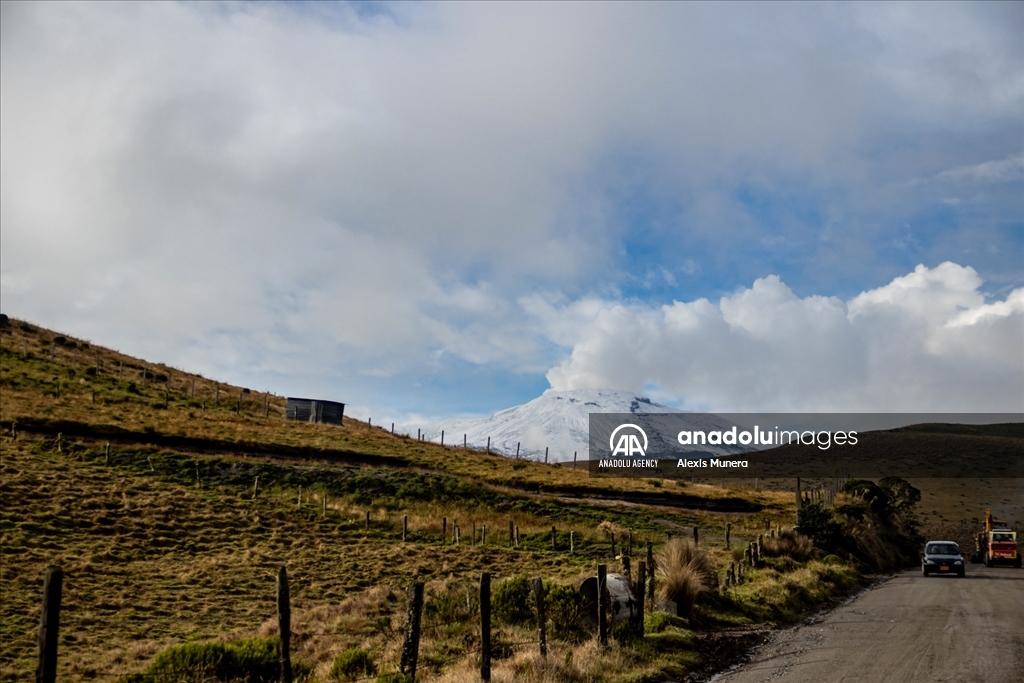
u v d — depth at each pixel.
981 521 102.94
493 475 69.94
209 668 14.10
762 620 21.30
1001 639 17.03
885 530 60.97
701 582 22.11
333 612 26.25
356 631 22.17
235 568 34.38
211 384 97.31
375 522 47.41
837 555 43.81
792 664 14.83
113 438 57.12
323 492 53.59
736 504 70.44
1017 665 13.88
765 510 69.50
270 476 55.09
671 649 16.11
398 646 16.36
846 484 66.75
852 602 27.11
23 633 23.58
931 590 30.91
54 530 36.50
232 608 28.66
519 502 59.28
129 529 38.50
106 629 24.77
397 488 57.19
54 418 57.47
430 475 62.41
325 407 88.06
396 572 35.91
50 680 7.99
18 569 30.09
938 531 96.81
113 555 34.31
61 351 87.69
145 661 20.98
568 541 47.06
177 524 40.78
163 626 25.66
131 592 29.47
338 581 33.62
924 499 118.56
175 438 60.06
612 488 69.94
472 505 56.56
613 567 33.06
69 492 42.59
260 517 44.72
